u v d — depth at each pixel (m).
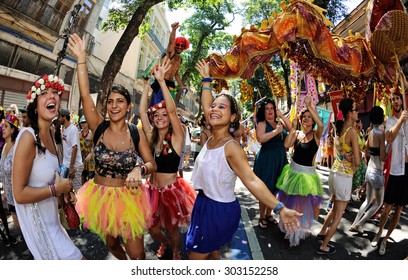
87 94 2.67
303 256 3.52
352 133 3.52
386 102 4.56
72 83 16.03
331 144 9.52
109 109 2.56
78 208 2.64
